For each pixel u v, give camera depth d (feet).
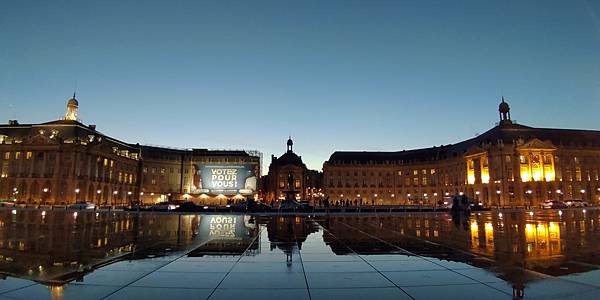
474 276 38.91
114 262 46.60
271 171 597.11
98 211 231.30
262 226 110.22
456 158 499.92
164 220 139.74
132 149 491.31
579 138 462.19
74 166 381.60
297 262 47.16
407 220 142.20
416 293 32.63
